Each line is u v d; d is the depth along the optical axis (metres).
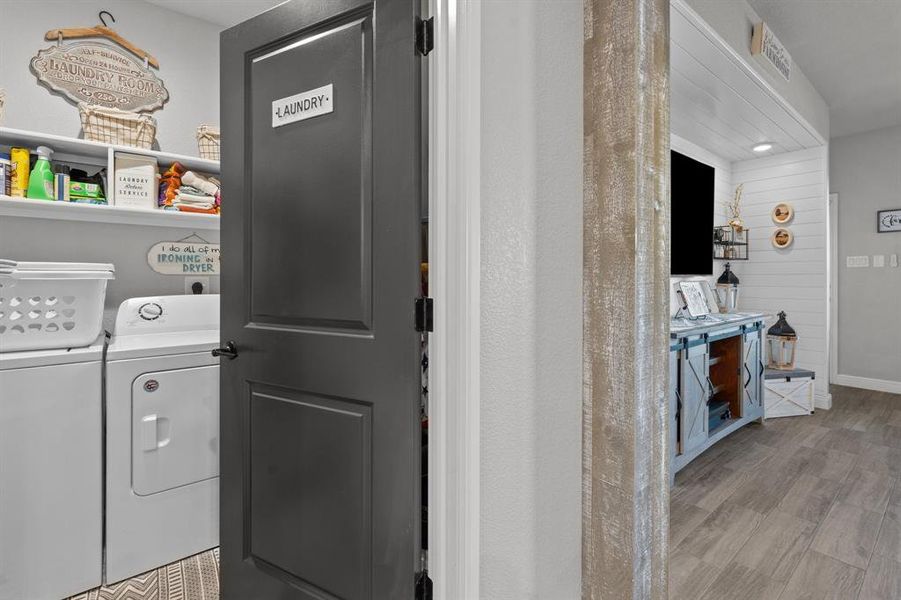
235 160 1.56
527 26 1.07
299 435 1.41
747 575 1.82
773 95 3.00
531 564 1.08
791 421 3.86
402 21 1.18
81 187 2.09
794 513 2.31
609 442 0.99
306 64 1.37
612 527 0.99
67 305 1.81
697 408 2.85
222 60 1.59
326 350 1.33
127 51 2.36
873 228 4.75
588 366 1.04
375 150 1.23
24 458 1.66
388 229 1.21
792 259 4.38
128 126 2.21
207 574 1.89
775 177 4.47
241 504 1.56
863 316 4.84
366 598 1.27
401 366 1.18
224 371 1.61
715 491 2.57
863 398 4.50
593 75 1.01
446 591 1.13
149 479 1.90
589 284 1.03
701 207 3.60
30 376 1.66
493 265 1.11
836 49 3.19
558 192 1.12
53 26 2.17
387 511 1.22
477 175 1.10
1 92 1.94
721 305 4.27
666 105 1.02
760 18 2.77
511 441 1.09
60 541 1.72
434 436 1.15
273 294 1.46
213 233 2.64
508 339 1.09
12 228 2.08
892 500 2.42
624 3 0.96
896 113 4.33
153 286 2.45
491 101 1.12
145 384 1.89
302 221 1.39
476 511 1.11
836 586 1.74
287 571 1.45
